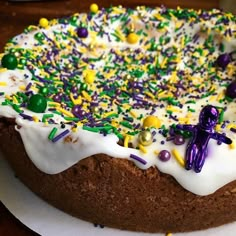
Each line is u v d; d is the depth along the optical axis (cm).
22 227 18
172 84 22
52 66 22
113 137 16
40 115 18
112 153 16
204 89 22
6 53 21
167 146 16
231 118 20
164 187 16
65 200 18
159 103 21
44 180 18
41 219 18
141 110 20
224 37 24
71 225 18
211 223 18
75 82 21
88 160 16
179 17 25
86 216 18
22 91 19
